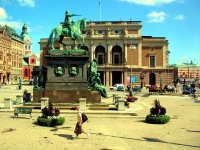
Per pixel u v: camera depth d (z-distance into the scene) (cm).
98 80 2822
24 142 1419
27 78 15488
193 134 1662
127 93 6091
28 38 18750
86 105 2597
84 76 2747
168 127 1888
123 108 2528
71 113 2384
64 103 2628
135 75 9906
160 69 10156
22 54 14962
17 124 1920
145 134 1650
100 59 10244
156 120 2012
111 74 9694
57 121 1862
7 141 1436
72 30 2828
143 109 2942
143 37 10719
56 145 1363
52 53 2767
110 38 9944
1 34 11950
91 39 10019
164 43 10194
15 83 12425
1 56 12012
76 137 1531
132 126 1908
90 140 1476
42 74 2862
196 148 1337
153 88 5894
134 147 1341
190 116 2472
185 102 4000
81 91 2703
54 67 2759
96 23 10062
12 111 2447
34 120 2081
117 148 1318
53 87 2717
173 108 3153
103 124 1970
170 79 10156
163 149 1309
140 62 9912
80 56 2738
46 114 1898
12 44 13438
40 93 2762
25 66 15475
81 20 2938
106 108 2572
